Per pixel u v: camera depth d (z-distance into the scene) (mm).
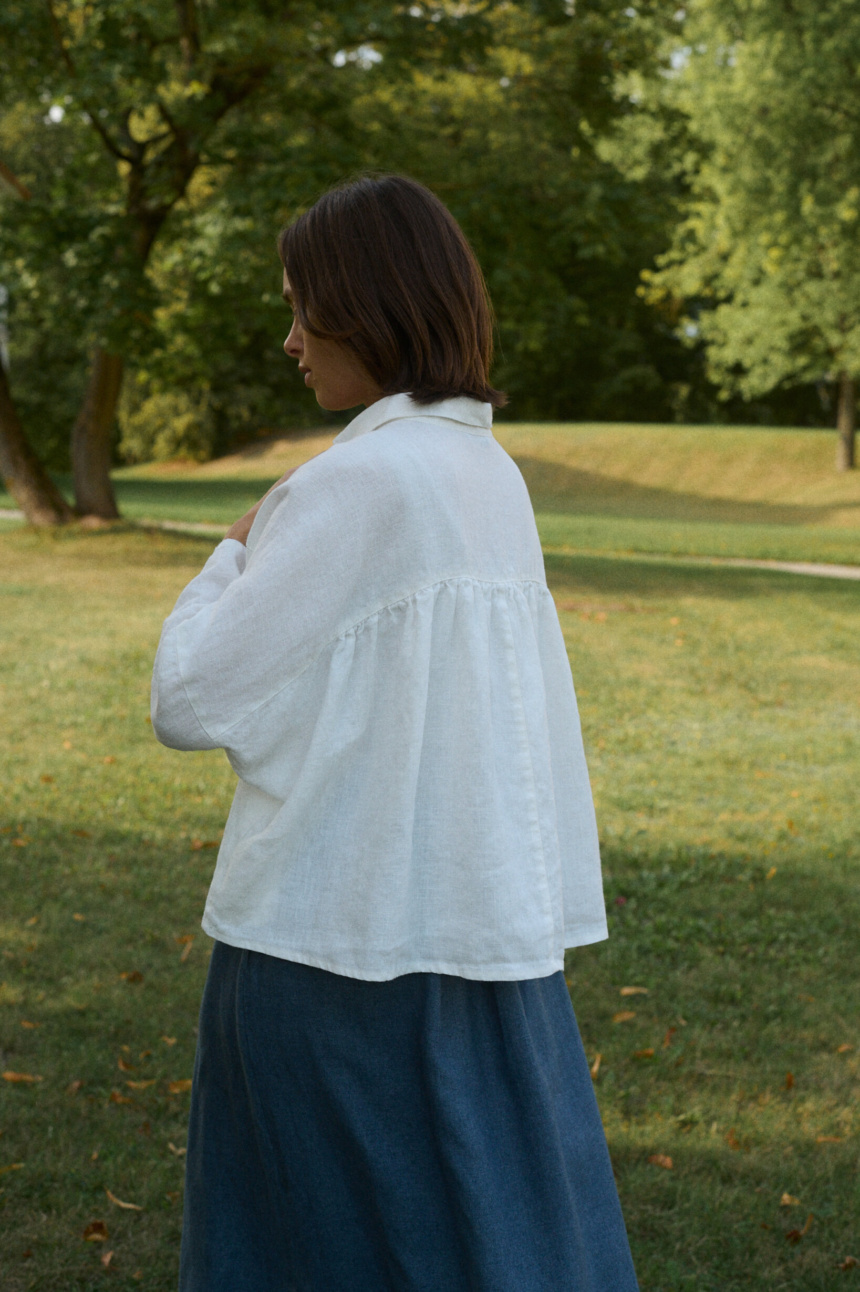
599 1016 3705
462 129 15391
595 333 45688
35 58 14250
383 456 1332
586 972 4047
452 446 1408
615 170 15125
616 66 15602
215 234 12961
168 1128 2984
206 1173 1433
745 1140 3006
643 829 5742
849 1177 2865
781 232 24016
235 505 27562
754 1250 2580
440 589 1330
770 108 22375
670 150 17578
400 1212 1313
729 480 34031
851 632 12008
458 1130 1309
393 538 1311
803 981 4055
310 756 1300
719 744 7613
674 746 7539
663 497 33406
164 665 1275
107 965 3906
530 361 46094
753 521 29422
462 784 1337
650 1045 3492
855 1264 2533
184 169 15609
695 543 21812
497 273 14008
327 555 1286
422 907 1337
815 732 8023
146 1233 2568
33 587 12727
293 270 1435
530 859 1361
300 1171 1341
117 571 14016
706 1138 3004
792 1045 3545
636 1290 1468
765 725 8172
